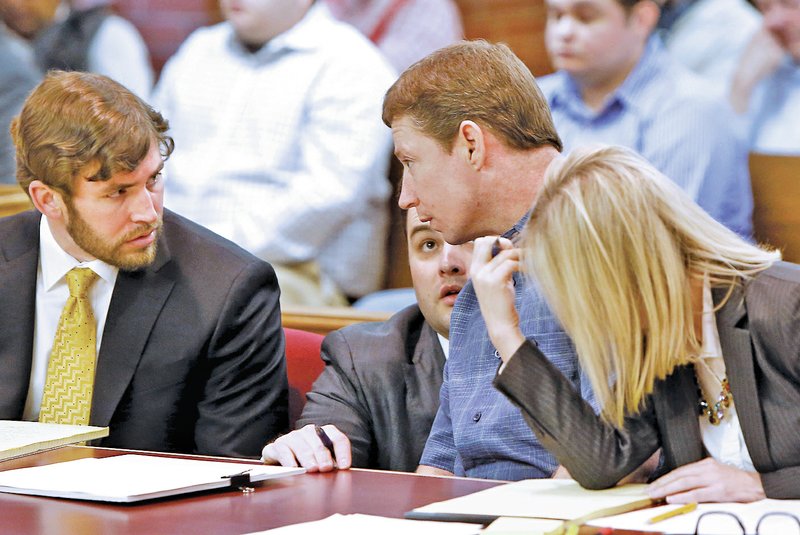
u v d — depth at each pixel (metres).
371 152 12.73
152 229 7.36
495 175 6.27
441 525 4.63
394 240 12.90
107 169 7.08
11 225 7.95
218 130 13.17
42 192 7.30
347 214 12.70
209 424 7.64
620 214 4.94
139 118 7.24
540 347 6.13
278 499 5.28
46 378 7.55
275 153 12.89
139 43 13.73
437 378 7.36
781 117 10.94
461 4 12.37
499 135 6.23
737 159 11.16
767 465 5.10
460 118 6.20
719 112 11.16
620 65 11.41
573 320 4.98
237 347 7.66
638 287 4.96
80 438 6.63
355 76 12.78
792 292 5.07
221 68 13.23
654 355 5.00
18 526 4.84
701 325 5.25
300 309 12.24
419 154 6.32
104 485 5.43
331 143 12.76
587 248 4.93
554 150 6.39
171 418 7.54
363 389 7.32
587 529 4.41
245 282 7.75
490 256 5.51
